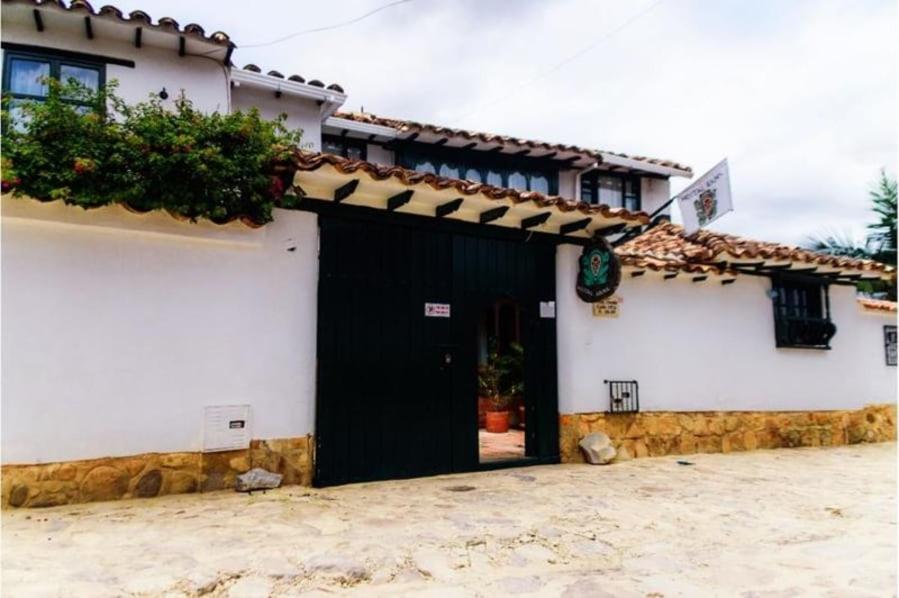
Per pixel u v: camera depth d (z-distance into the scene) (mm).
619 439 8578
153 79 6973
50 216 5238
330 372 6531
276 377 6258
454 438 7270
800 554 4438
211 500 5504
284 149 5852
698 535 4875
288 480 6215
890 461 8859
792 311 10664
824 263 9797
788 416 10266
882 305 11797
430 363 7199
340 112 10141
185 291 5867
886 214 18438
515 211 7359
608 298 8609
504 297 7879
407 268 7180
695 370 9406
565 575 3920
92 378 5387
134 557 3889
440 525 4852
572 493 6230
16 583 3396
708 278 9641
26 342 5156
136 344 5602
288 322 6379
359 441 6621
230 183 5691
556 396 8188
